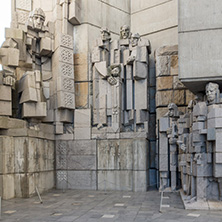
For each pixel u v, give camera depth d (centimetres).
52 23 1302
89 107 1275
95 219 688
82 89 1295
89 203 903
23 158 1027
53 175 1241
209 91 832
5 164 990
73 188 1234
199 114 840
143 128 1255
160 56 1287
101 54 1280
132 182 1178
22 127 1092
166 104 1259
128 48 1294
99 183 1216
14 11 1364
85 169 1230
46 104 1245
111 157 1212
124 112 1280
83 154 1238
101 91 1266
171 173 1123
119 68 1249
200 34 840
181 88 1250
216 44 828
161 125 1172
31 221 678
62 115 1248
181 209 788
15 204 895
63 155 1253
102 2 1429
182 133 1005
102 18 1418
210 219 668
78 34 1352
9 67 1112
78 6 1334
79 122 1258
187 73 839
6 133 1030
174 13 1427
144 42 1270
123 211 775
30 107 1127
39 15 1247
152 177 1289
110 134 1225
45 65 1310
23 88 1138
